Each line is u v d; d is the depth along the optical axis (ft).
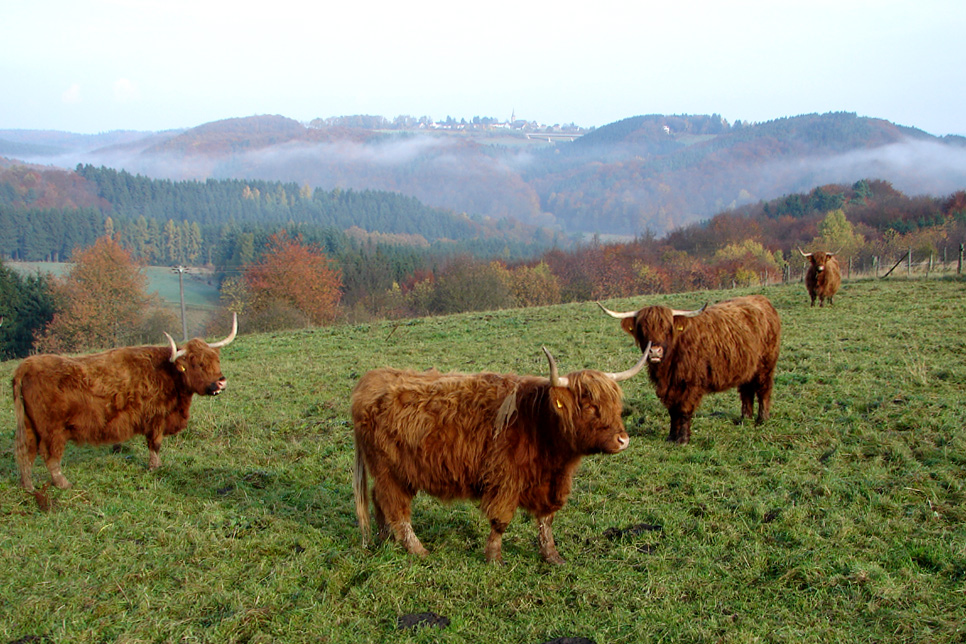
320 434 33.24
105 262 168.86
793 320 54.19
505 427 18.78
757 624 15.62
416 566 19.15
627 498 23.34
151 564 19.70
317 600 17.80
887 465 23.61
